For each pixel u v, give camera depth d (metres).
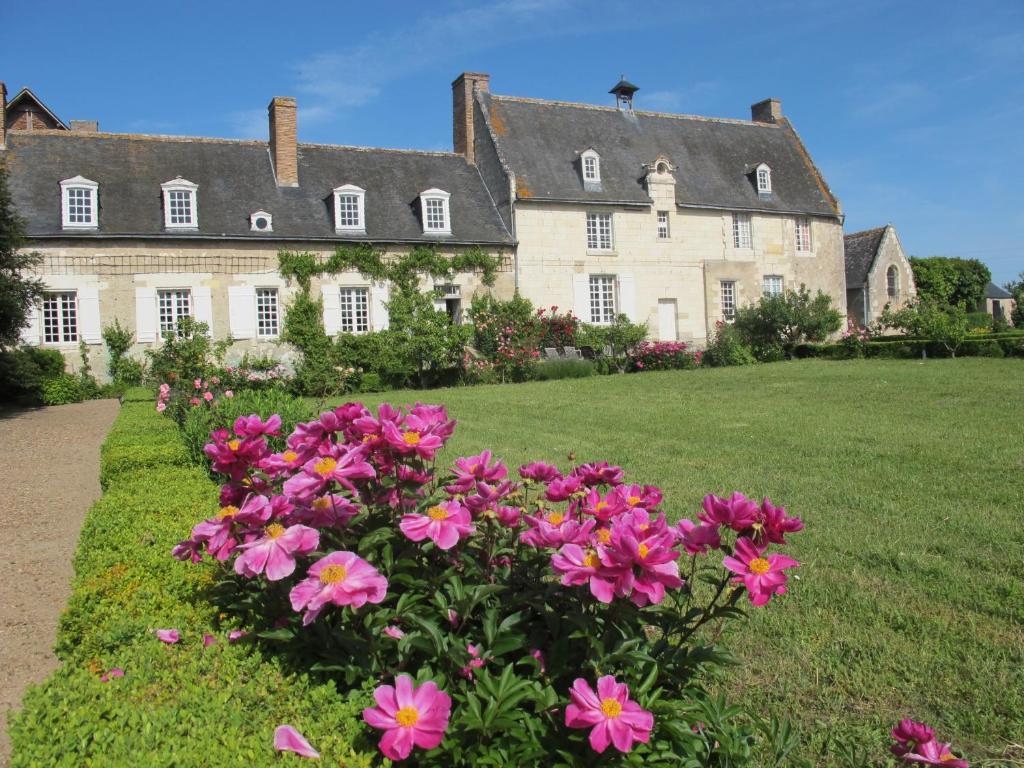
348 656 2.89
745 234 32.53
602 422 13.62
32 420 16.66
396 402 18.48
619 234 29.89
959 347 25.62
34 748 2.29
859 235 41.72
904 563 5.55
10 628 4.80
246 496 3.24
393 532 3.02
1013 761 3.29
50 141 24.41
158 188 24.56
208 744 2.35
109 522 5.07
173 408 12.41
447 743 2.40
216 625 3.38
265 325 25.20
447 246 27.19
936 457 9.11
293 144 26.61
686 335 31.02
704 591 5.13
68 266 22.81
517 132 30.11
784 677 4.05
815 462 9.23
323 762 2.29
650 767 2.54
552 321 27.77
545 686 2.68
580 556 2.52
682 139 33.28
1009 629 4.49
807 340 31.27
